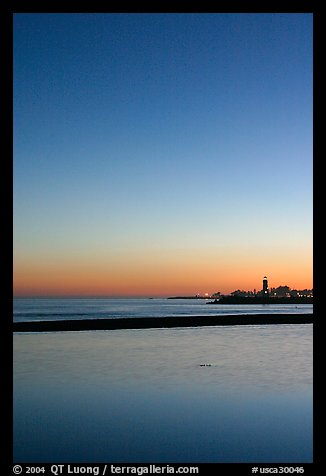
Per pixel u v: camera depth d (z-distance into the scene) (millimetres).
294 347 24609
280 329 38062
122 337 30781
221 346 25172
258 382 14773
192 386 14172
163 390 13664
